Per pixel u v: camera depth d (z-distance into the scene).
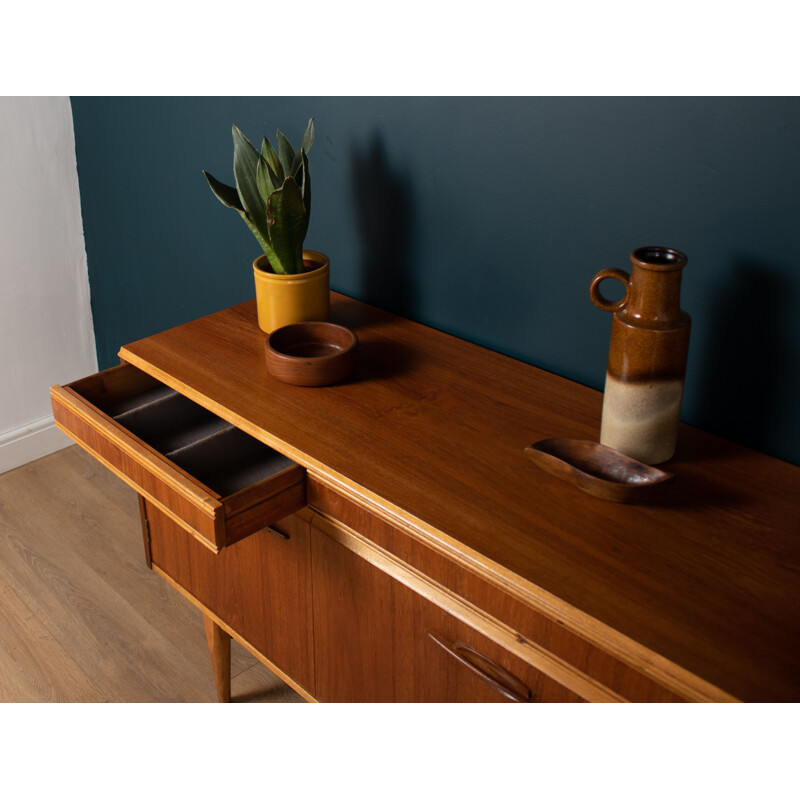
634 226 1.12
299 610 1.23
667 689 0.80
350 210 1.47
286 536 1.17
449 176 1.29
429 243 1.37
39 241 2.06
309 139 1.30
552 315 1.25
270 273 1.32
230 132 1.62
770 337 1.04
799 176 0.96
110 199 2.00
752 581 0.86
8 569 1.84
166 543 1.46
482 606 0.93
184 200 1.81
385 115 1.34
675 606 0.83
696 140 1.02
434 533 0.93
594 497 0.99
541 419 1.14
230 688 1.55
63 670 1.61
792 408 1.05
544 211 1.20
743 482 1.02
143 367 1.30
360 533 1.04
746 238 1.02
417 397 1.20
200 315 1.92
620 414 1.01
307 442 1.09
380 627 1.10
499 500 0.98
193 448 1.21
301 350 1.29
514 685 0.94
